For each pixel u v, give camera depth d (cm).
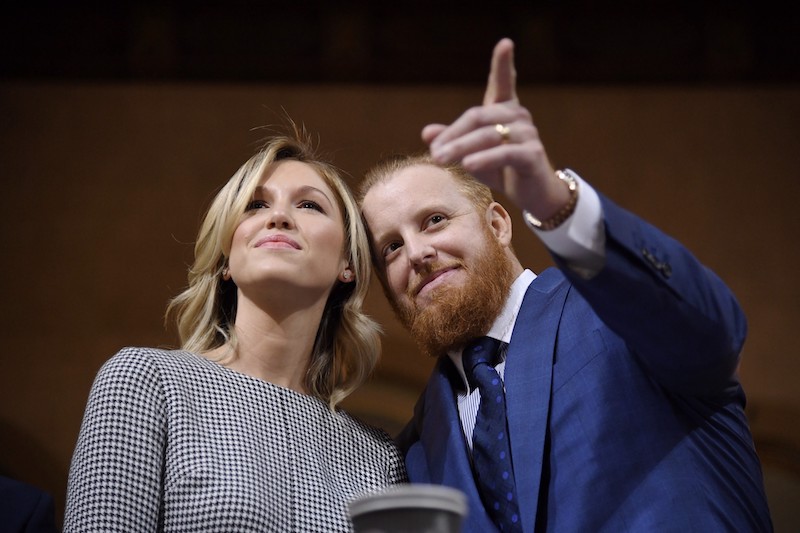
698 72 780
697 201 750
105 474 204
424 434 242
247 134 759
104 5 782
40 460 703
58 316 727
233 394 229
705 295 188
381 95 773
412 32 792
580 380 220
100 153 752
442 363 252
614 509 204
